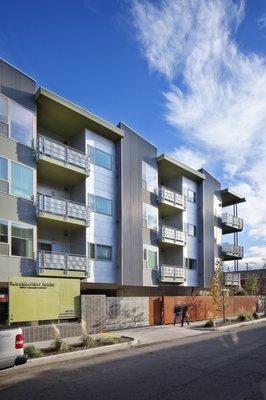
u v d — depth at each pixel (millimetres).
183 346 16531
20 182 21094
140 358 13461
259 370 11234
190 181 38594
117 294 30297
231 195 45438
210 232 40250
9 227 20062
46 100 22953
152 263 31234
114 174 28266
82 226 24750
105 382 9859
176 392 8789
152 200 32219
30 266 20984
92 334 19531
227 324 26047
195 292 36094
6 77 21047
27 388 9367
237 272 47438
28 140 22000
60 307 18656
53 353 13711
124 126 29156
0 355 9117
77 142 26703
